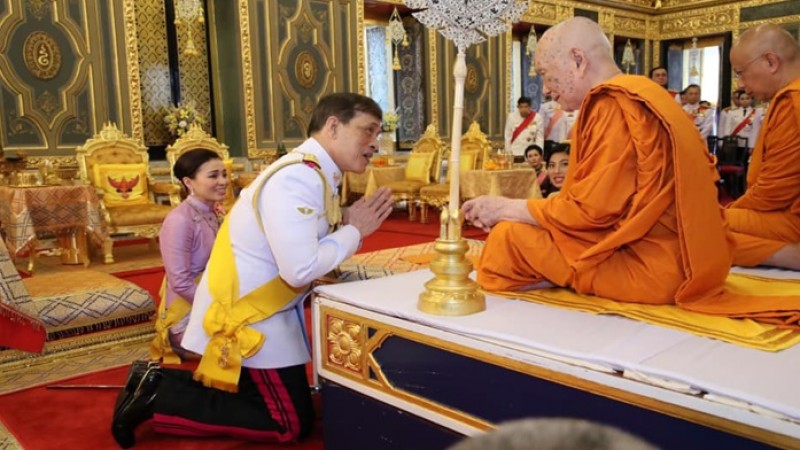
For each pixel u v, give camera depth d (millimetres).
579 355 1361
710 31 12336
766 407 1097
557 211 1768
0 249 2852
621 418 1298
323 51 8688
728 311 1598
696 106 10492
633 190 1673
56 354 2996
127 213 5469
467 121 10523
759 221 2365
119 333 3207
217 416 2109
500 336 1506
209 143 6641
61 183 5547
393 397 1784
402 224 7734
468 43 1692
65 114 6816
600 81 1856
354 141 2055
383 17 9836
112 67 7070
